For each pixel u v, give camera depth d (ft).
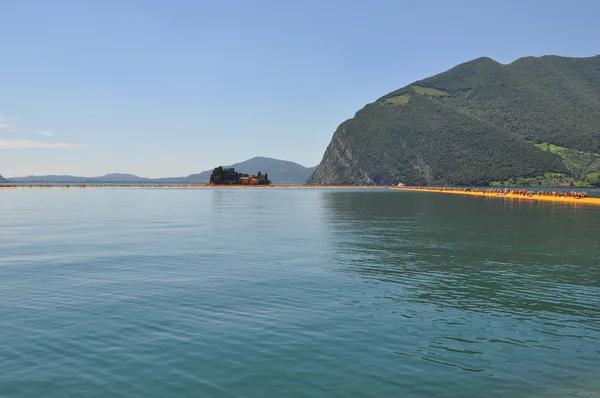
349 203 306.96
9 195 449.06
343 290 59.77
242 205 279.49
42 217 182.60
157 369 35.81
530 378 34.99
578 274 70.95
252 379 34.24
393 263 79.46
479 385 33.78
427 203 306.14
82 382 33.78
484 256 87.35
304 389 32.83
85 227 141.90
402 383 33.88
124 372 35.29
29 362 37.09
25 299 55.16
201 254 88.48
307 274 69.62
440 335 43.50
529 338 42.98
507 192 479.00
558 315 49.78
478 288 61.46
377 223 156.35
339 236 118.73
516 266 77.30
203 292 58.34
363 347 40.34
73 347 40.11
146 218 177.78
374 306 52.60
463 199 374.22
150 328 44.83
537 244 104.53
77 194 485.56
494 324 46.68
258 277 67.36
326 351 39.40
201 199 369.91
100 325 45.68
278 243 104.73
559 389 33.42
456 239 113.09
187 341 41.47
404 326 45.83
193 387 33.04
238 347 40.11
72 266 76.02
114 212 214.28
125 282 64.03
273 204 291.58
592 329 45.52
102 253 89.76
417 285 62.85
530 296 57.52
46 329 44.47
